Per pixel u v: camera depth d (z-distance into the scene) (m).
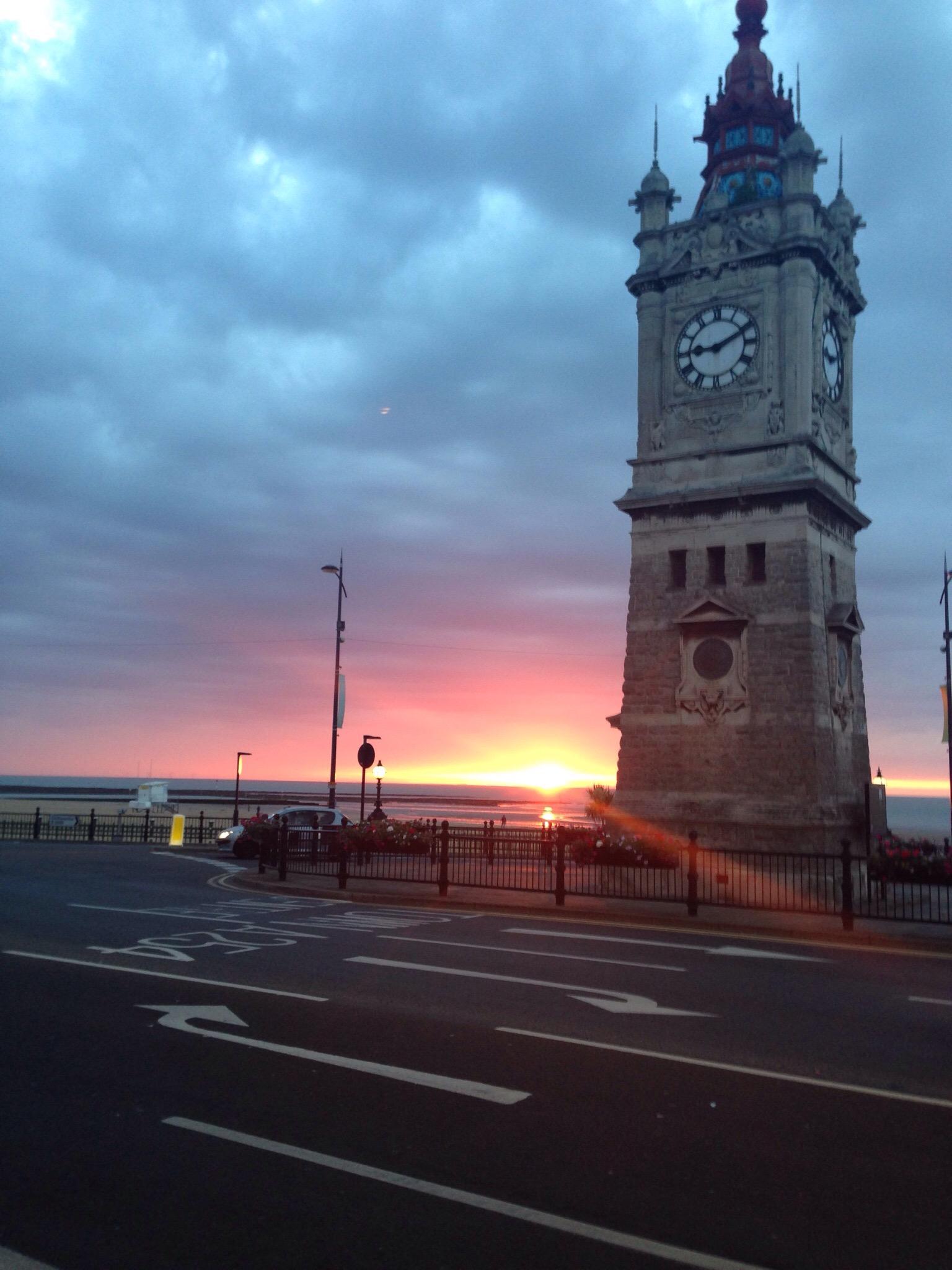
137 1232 5.48
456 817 107.44
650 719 30.53
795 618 28.77
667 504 30.92
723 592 29.94
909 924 18.48
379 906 21.25
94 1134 6.98
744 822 28.22
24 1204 5.83
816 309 31.38
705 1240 5.48
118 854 37.03
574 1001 11.50
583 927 18.47
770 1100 8.01
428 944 15.56
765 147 34.72
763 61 35.53
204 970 12.93
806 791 27.84
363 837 31.41
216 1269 5.09
